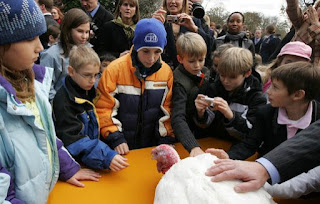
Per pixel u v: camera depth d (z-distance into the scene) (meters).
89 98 1.42
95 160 1.19
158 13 1.90
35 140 0.92
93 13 3.11
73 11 2.21
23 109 0.85
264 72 2.13
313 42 2.21
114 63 1.56
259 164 0.92
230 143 1.58
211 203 0.78
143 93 1.56
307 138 0.95
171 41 2.35
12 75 0.89
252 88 1.55
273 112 1.32
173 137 1.59
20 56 0.82
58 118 1.28
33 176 0.90
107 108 1.50
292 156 0.92
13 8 0.77
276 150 0.96
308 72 1.15
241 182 0.89
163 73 1.61
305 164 0.92
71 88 1.32
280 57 1.98
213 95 1.64
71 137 1.24
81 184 1.08
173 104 1.60
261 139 1.36
